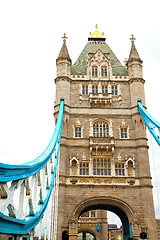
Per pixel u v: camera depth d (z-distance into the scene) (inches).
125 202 1594.5
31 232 745.0
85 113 1852.9
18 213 558.3
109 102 1881.2
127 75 2027.6
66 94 1888.5
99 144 1723.7
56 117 1839.3
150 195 1596.9
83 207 1596.9
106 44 2375.7
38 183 805.2
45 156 876.0
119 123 1829.5
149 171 1668.3
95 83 1964.8
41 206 836.6
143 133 1769.2
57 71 1993.1
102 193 1616.6
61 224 1514.5
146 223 1529.3
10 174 508.4
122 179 1649.9
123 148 1744.6
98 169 1701.5
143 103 1875.0
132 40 2139.5
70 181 1635.1
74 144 1748.3
